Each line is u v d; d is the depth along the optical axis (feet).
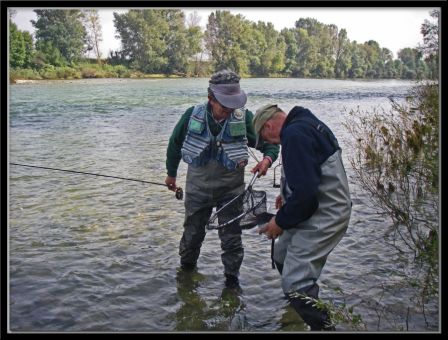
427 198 17.74
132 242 15.21
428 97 20.13
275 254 11.03
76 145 30.17
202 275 13.24
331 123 34.83
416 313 11.14
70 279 12.85
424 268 13.30
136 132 34.81
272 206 18.63
